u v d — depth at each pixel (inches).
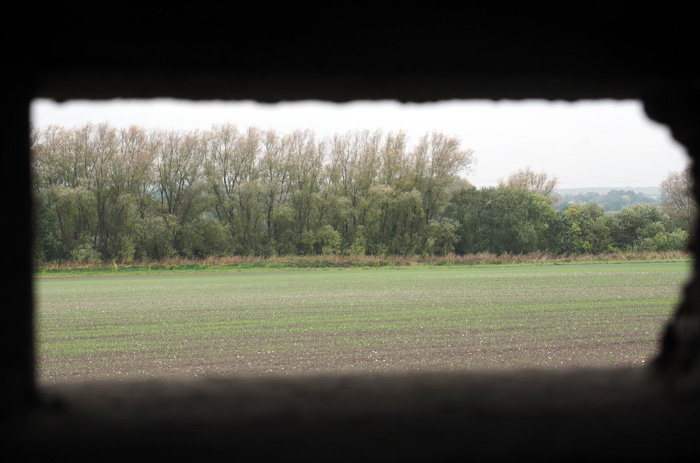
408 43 222.1
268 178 3282.5
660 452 190.4
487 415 225.9
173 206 3157.0
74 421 221.5
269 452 189.9
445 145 3486.7
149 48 220.5
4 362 222.5
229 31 211.8
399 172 3444.9
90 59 227.6
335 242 3221.0
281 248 3240.7
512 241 3575.3
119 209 2997.0
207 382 289.7
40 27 205.8
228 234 3110.2
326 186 3361.2
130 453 189.5
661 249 3449.8
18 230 234.2
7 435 205.8
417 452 189.9
